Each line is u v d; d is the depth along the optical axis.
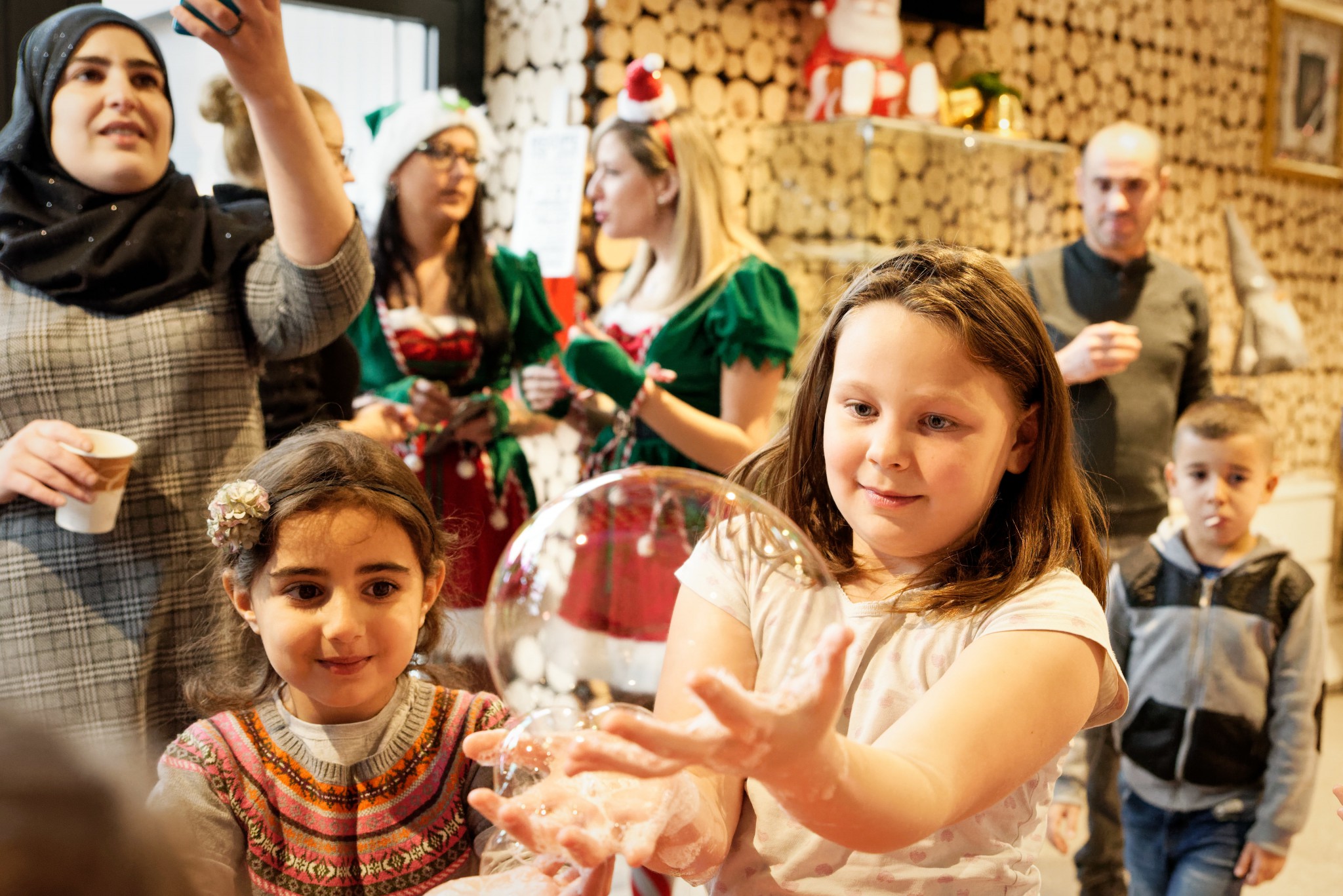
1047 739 0.86
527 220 3.03
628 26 3.19
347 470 1.21
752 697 0.65
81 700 1.58
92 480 1.50
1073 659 0.89
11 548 1.57
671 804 0.81
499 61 3.48
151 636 1.62
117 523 1.61
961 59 3.72
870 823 0.71
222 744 1.19
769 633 0.76
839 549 1.09
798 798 0.68
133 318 1.66
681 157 2.51
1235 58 4.64
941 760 0.79
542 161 3.00
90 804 0.34
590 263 3.29
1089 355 2.47
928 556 1.02
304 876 1.16
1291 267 4.96
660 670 0.74
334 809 1.18
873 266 1.04
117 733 1.58
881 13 3.32
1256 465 2.12
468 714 1.26
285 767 1.19
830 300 1.26
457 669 1.46
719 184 2.57
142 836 0.35
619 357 2.37
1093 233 2.94
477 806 0.75
